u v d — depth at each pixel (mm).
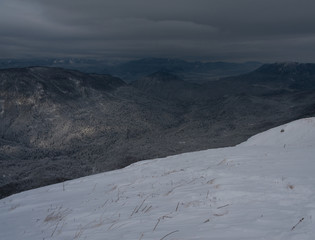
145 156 137625
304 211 5496
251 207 6102
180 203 7172
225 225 5148
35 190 13414
